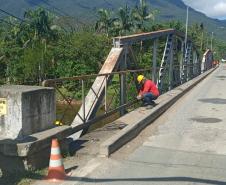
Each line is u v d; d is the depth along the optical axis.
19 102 6.77
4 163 6.65
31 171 6.62
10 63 55.19
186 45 33.78
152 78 19.19
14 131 6.83
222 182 6.66
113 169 7.15
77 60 50.56
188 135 10.31
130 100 14.84
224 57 147.00
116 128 10.55
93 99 11.29
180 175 6.95
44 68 51.19
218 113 14.34
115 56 13.65
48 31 61.41
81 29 65.94
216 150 8.81
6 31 67.19
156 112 13.09
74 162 7.47
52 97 7.64
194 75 39.25
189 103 17.27
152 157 8.07
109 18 67.00
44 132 7.25
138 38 16.80
